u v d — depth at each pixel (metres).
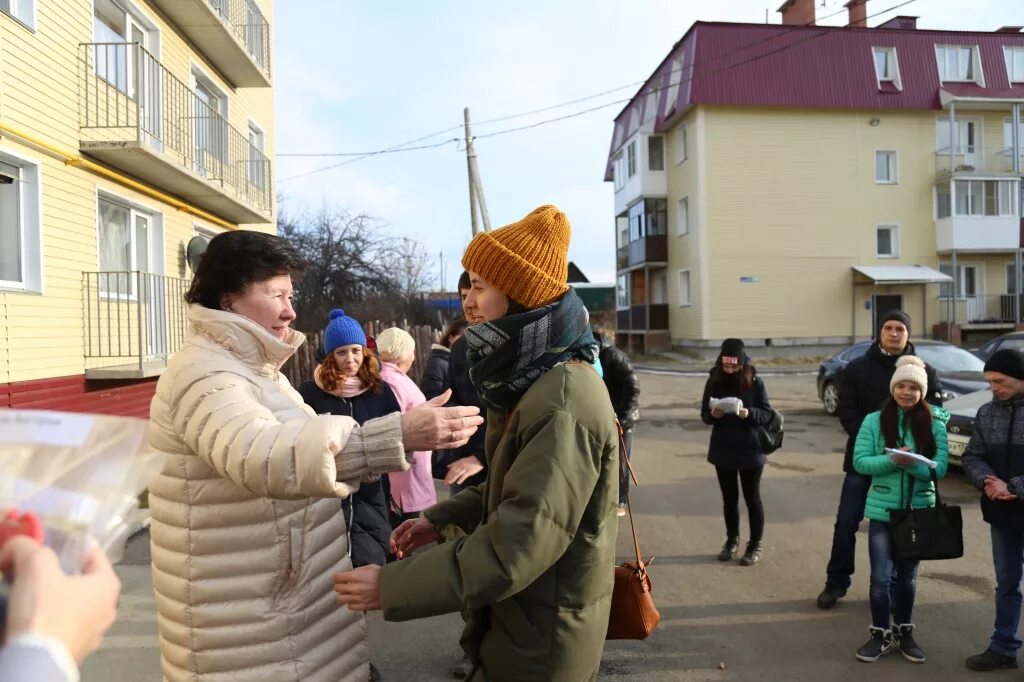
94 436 0.96
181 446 1.64
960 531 3.55
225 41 10.76
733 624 4.15
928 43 26.08
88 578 0.85
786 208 25.78
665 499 7.07
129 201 8.68
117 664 3.49
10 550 0.83
